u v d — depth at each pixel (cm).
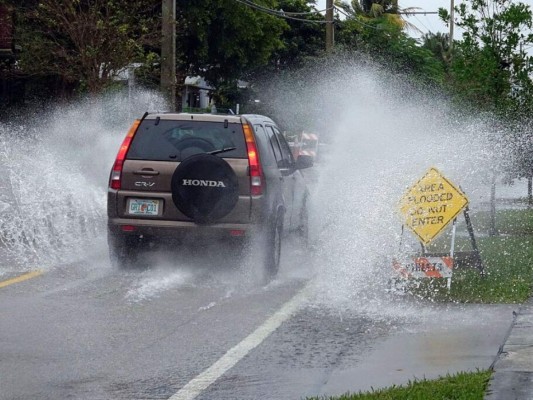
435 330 1816
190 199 2289
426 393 1347
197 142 2361
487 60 3525
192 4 8238
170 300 2080
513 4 3512
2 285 2212
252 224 2294
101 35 5031
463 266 2295
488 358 1588
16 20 6006
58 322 1838
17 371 1498
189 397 1378
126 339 1717
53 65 5478
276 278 2389
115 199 2342
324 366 1553
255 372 1515
